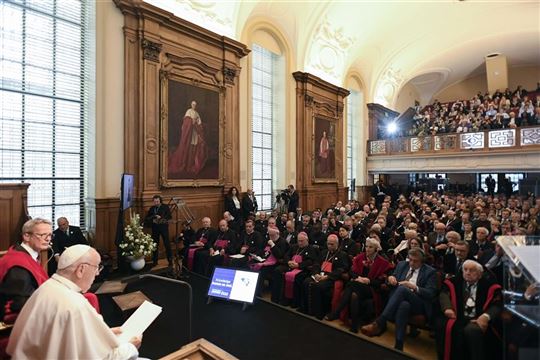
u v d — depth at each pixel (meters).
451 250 4.74
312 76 11.63
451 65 18.70
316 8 10.88
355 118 16.00
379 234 6.01
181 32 7.80
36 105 5.98
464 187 18.80
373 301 4.18
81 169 6.61
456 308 3.39
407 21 13.49
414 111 19.88
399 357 3.45
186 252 6.46
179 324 4.17
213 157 8.56
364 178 16.22
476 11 13.16
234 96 9.13
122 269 6.14
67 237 5.50
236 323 4.22
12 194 3.85
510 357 1.60
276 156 11.20
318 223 7.29
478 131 13.12
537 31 14.71
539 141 11.73
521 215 8.07
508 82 20.44
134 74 6.95
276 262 5.38
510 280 1.60
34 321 1.79
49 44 6.13
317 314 4.39
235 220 8.15
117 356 1.92
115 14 6.70
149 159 7.12
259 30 10.23
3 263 2.68
